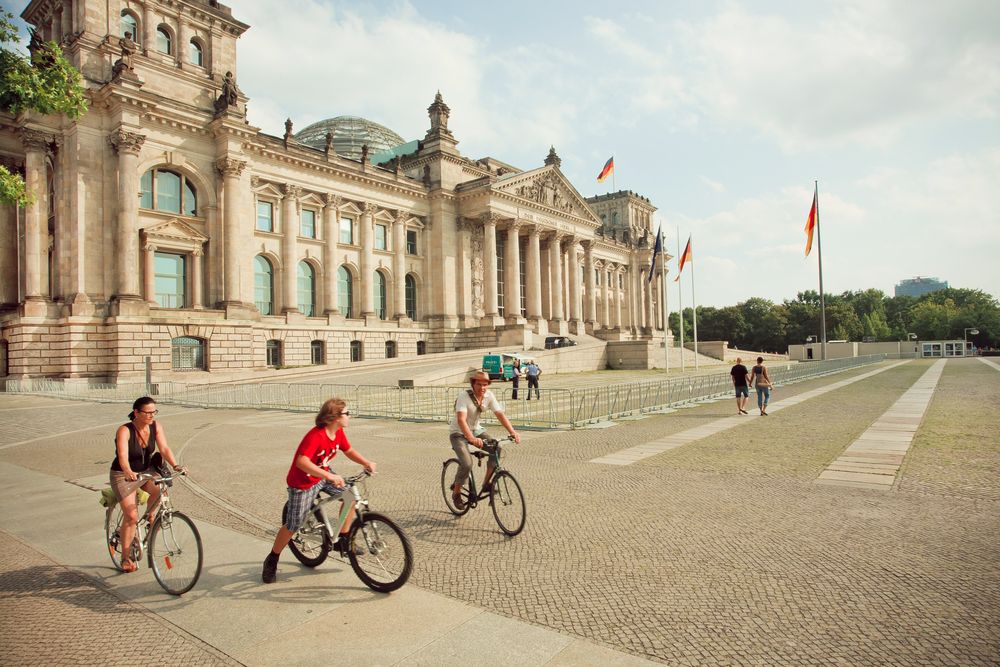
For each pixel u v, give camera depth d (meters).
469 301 89.88
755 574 9.01
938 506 12.41
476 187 86.81
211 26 62.16
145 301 53.41
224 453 21.14
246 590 8.93
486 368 59.00
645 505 13.03
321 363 71.94
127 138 52.94
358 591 8.80
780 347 182.50
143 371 52.72
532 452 19.86
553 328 99.00
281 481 16.41
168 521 9.09
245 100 63.09
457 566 9.68
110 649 7.32
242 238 64.56
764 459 17.92
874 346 156.75
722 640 7.03
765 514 12.16
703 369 88.25
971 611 7.57
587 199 147.25
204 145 59.62
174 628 7.81
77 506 14.30
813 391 43.31
